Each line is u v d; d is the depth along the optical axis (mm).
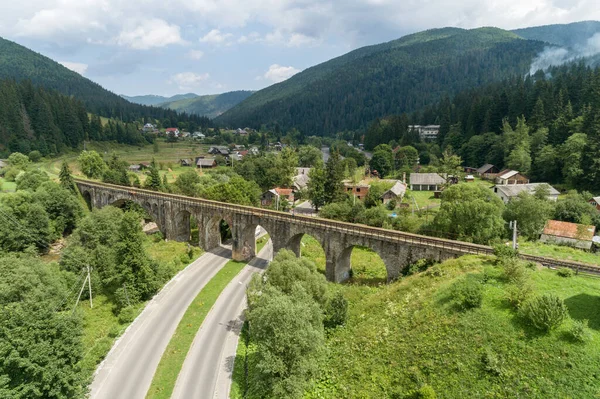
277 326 28234
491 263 36375
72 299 45750
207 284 53188
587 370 22062
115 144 193875
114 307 46625
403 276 43562
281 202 95375
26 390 24422
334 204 76688
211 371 34094
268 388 28250
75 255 51594
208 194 81125
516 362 24062
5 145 144000
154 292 50188
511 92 147000
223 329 41375
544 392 21875
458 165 121125
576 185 88750
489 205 49188
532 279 32438
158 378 33125
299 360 27625
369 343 30891
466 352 25938
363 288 45281
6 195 67688
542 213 56500
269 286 35250
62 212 77000
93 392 31312
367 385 26750
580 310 27078
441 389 24188
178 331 40875
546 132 107188
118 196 87750
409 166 138375
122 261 48500
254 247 66125
